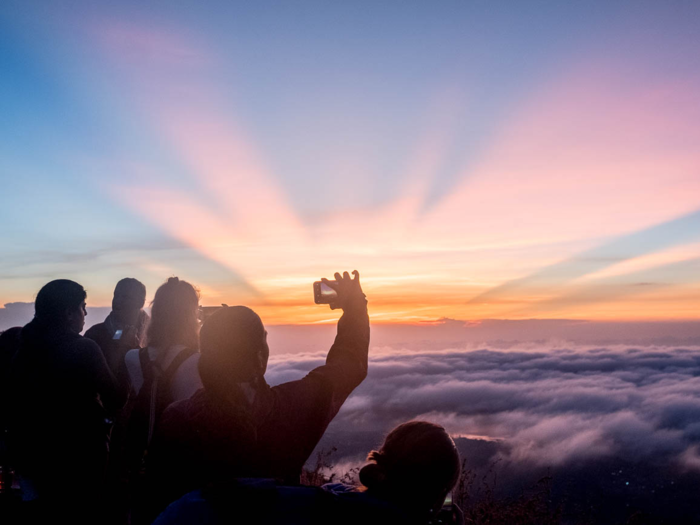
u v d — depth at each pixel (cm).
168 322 247
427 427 149
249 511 135
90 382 323
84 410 323
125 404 340
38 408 317
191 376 238
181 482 168
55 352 322
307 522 136
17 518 311
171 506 142
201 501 140
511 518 443
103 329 388
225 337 170
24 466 317
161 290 253
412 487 140
